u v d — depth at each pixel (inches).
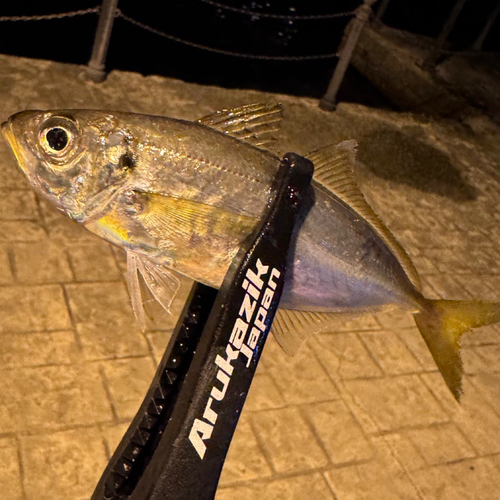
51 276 28.8
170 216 10.0
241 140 10.7
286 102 50.1
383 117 53.6
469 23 78.7
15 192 32.3
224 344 7.9
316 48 67.1
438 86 60.1
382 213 41.9
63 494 21.6
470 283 38.7
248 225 9.8
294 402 27.5
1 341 25.5
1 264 28.5
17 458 22.1
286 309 11.9
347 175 11.8
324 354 30.2
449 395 30.5
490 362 33.4
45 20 55.2
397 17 75.2
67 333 26.7
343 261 11.6
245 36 65.2
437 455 27.5
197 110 44.8
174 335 9.8
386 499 25.1
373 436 27.3
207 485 7.5
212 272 10.1
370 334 32.2
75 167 10.4
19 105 38.6
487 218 45.9
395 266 12.5
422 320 13.1
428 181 47.4
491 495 26.7
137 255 10.7
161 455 7.5
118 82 44.4
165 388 9.6
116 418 24.3
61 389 24.6
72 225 31.7
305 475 24.9
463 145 54.4
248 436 25.5
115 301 28.7
